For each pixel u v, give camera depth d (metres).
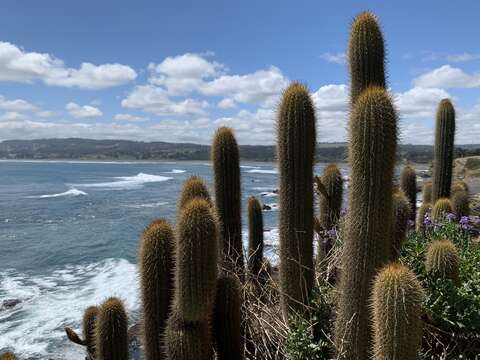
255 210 6.41
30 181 69.81
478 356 3.95
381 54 4.60
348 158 3.68
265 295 5.23
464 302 4.11
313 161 4.42
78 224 29.73
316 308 4.34
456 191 8.09
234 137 5.68
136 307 13.89
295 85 4.39
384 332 3.01
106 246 23.09
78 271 18.81
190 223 3.50
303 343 4.04
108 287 16.50
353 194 3.57
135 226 28.80
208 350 3.71
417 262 4.75
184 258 3.52
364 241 3.51
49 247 22.95
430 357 4.00
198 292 3.53
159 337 3.94
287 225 4.44
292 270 4.45
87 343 4.71
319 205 6.11
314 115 4.37
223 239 5.64
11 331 12.76
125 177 81.69
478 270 4.86
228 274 4.98
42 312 14.12
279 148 4.41
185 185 4.79
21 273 18.52
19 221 30.92
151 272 3.90
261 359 4.38
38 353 11.51
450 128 8.11
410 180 8.05
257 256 6.35
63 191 52.91
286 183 4.40
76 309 14.35
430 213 7.32
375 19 4.63
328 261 5.45
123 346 4.23
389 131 3.46
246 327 4.58
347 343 3.63
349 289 3.61
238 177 5.69
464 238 6.07
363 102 3.50
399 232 4.78
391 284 3.00
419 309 3.00
